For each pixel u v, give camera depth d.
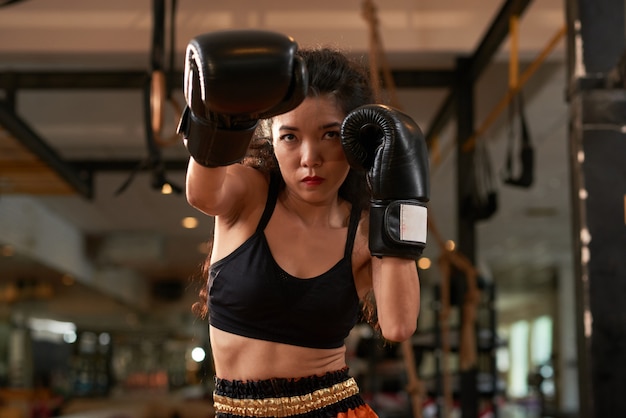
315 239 1.57
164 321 27.69
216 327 1.61
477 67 6.70
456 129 7.20
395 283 1.46
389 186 1.44
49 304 20.86
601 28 3.86
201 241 17.11
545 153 10.74
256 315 1.55
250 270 1.54
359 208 1.62
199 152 1.38
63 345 29.16
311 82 1.50
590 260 3.63
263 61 1.23
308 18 6.29
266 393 1.56
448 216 14.73
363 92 1.56
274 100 1.26
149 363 38.72
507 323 36.88
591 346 3.59
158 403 18.72
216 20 6.25
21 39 6.28
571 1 3.95
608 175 3.68
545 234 17.12
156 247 16.17
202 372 2.49
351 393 1.63
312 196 1.52
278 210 1.58
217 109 1.26
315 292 1.54
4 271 15.27
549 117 9.05
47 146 7.42
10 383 23.59
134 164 10.43
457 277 7.28
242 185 1.57
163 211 14.08
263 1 6.20
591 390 3.56
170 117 8.78
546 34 6.36
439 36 6.41
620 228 3.65
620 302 3.60
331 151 1.51
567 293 21.47
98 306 21.94
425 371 13.03
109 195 12.84
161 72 4.95
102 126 9.20
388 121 1.43
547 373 17.09
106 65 6.82
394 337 1.46
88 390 32.19
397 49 6.35
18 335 24.28
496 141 9.77
